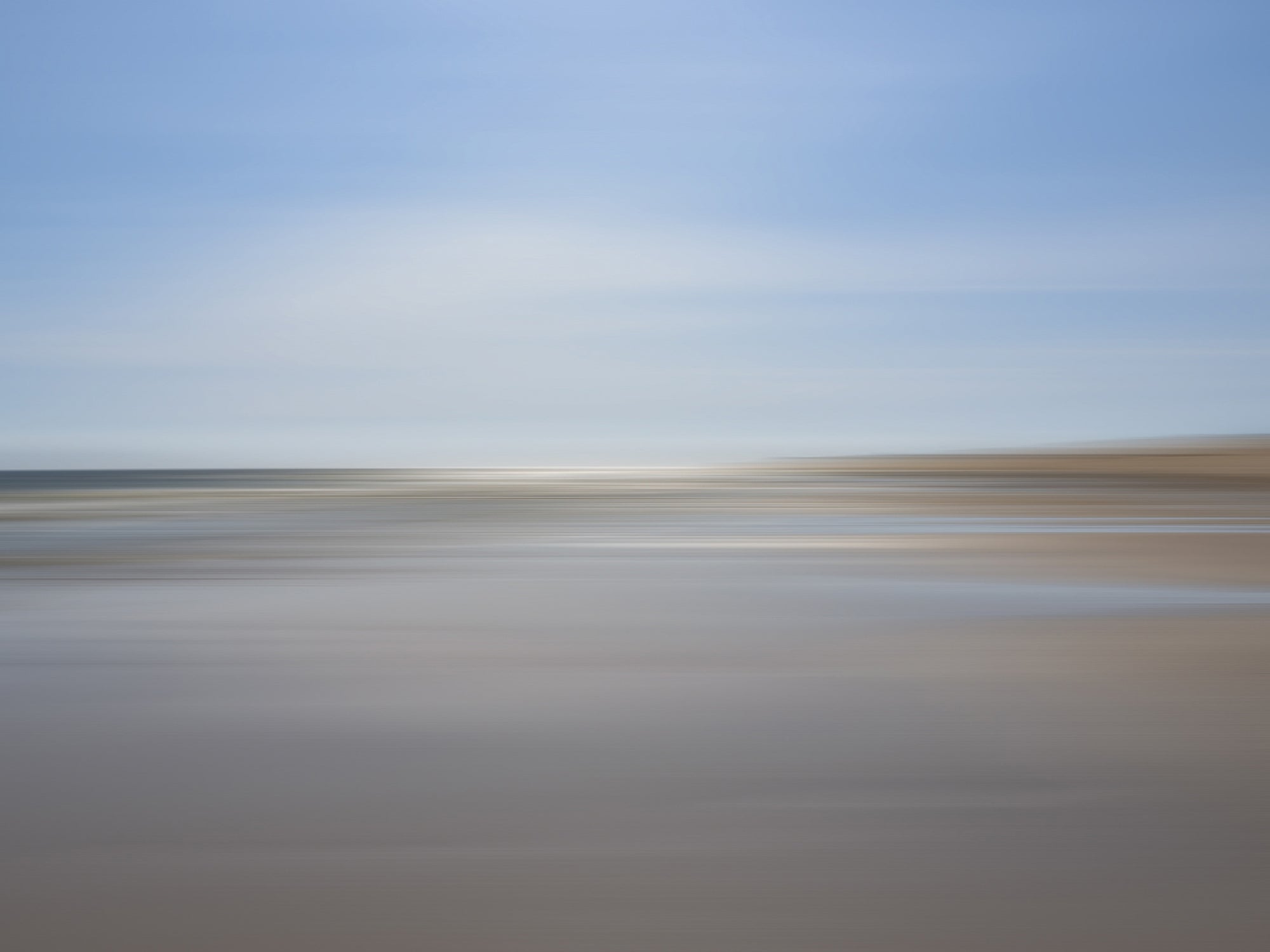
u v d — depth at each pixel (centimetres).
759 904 387
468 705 701
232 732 633
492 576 1467
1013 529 2327
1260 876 407
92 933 366
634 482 8106
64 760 574
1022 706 681
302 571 1538
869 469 12875
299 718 667
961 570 1502
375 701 715
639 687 756
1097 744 591
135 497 4962
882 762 562
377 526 2577
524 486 7375
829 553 1789
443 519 2909
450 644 934
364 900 391
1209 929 365
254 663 852
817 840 449
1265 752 572
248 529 2486
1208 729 620
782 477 9881
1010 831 456
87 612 1131
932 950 353
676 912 381
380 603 1202
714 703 702
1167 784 519
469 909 384
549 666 835
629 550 1881
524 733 628
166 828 466
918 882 404
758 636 966
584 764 565
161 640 958
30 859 429
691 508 3438
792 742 604
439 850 439
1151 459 11319
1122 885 399
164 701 714
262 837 454
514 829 464
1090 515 2897
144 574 1501
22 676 801
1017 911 379
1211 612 1077
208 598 1243
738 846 442
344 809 491
